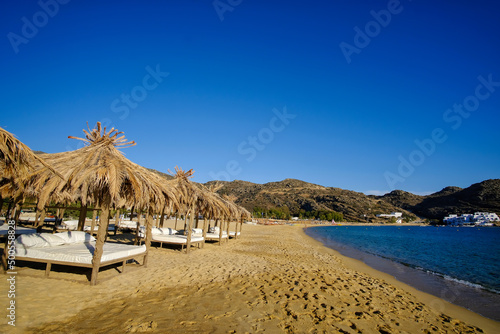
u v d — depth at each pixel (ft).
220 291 20.33
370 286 27.32
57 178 18.56
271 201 479.41
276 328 14.49
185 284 21.61
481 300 26.99
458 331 17.38
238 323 14.70
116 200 19.95
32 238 21.40
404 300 23.56
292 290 22.00
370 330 15.49
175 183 35.65
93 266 19.29
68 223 47.44
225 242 56.90
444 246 94.79
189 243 36.42
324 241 91.30
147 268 25.93
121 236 50.39
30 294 16.33
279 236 90.53
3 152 13.87
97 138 22.74
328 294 21.94
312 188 598.34
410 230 253.03
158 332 12.94
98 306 15.69
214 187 51.19
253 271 28.17
